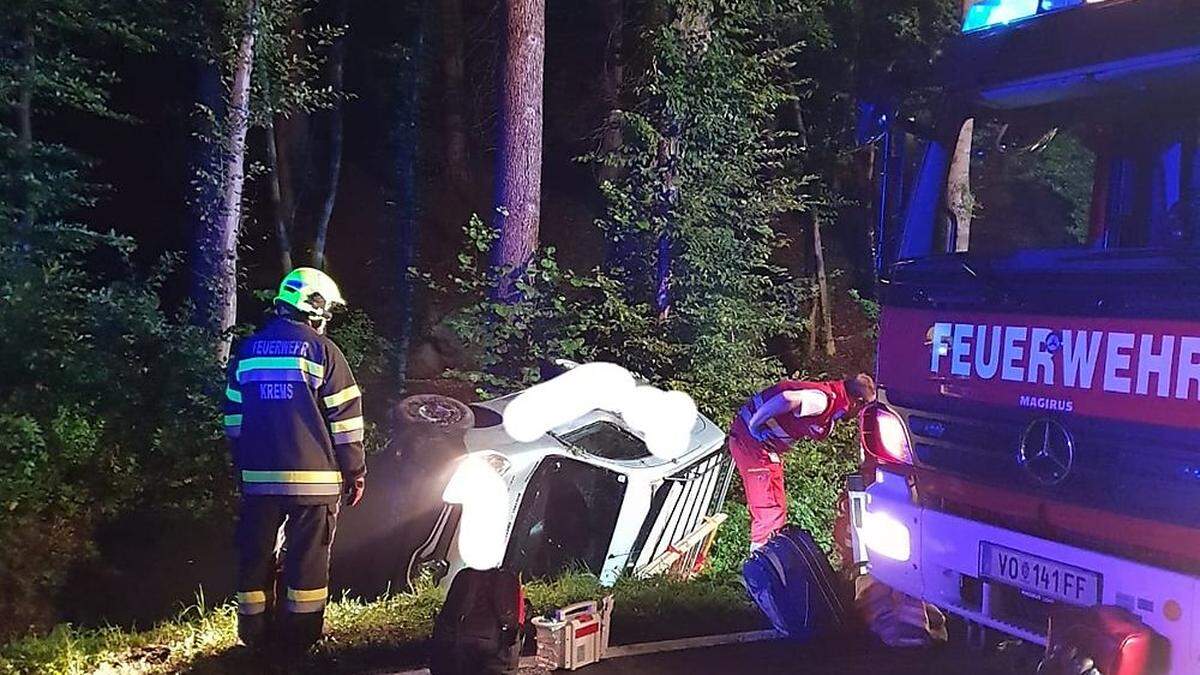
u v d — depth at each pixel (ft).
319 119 59.21
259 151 52.60
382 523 19.65
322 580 14.73
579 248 53.93
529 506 19.35
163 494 24.77
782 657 14.52
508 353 28.68
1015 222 13.82
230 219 33.55
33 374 24.57
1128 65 12.89
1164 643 10.84
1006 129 14.34
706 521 24.31
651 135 30.78
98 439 24.53
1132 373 11.25
